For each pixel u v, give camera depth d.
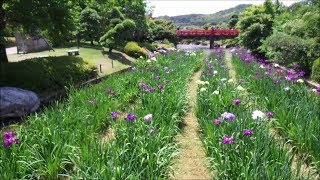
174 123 7.94
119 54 29.19
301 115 7.27
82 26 35.38
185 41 91.94
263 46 23.94
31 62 14.52
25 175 5.08
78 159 5.67
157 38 57.69
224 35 66.62
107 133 8.10
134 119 6.85
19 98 10.67
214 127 6.70
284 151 5.41
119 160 5.10
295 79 11.57
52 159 5.50
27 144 5.88
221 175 5.35
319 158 5.87
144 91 9.42
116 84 11.59
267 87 10.55
